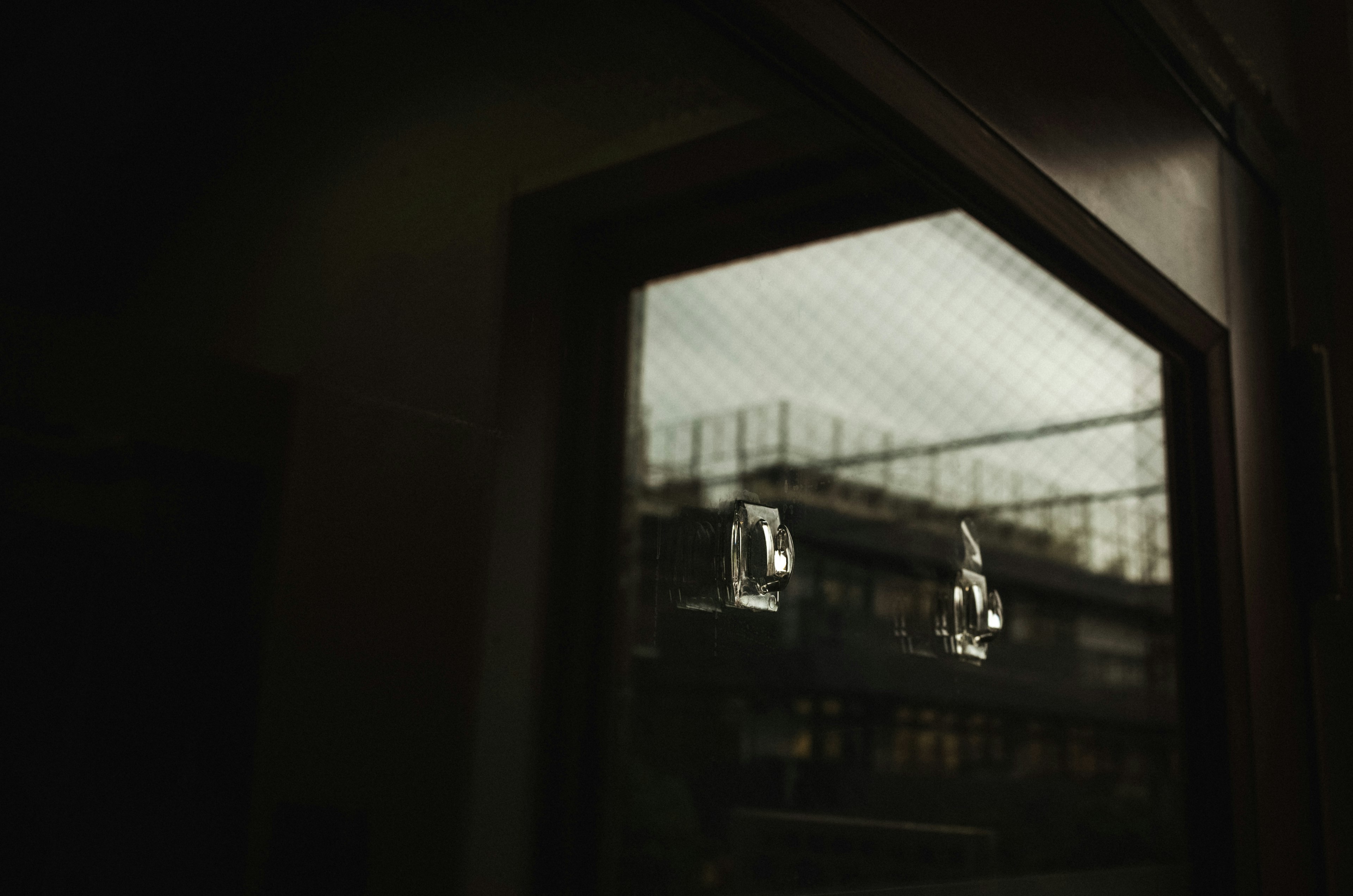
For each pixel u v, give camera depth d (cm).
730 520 94
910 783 546
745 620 92
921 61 87
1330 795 147
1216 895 129
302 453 55
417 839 59
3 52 48
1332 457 155
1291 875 138
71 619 44
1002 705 693
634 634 195
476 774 101
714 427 335
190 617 48
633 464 292
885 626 625
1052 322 398
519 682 113
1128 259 120
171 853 46
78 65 51
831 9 77
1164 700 605
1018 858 437
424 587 62
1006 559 672
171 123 54
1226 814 130
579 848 127
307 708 53
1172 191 133
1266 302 159
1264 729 138
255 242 57
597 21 82
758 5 72
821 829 294
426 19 75
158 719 47
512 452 107
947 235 346
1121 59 123
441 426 66
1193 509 138
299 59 63
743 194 122
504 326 86
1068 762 700
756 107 99
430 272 73
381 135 69
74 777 44
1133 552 581
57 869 43
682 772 377
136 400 48
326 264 62
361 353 63
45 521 44
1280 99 162
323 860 54
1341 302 159
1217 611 134
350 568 57
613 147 108
